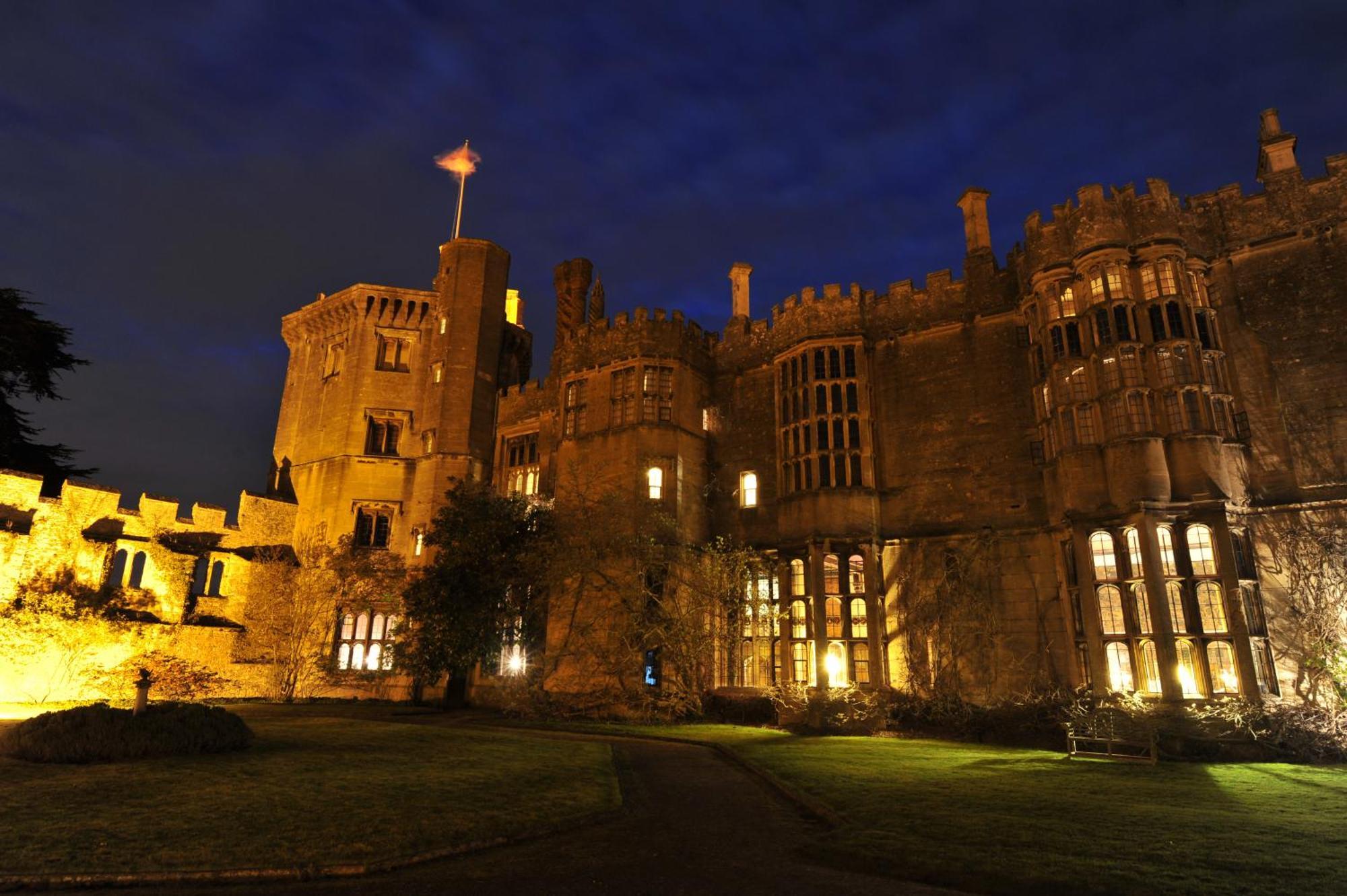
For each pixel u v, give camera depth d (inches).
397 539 1392.7
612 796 432.8
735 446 1137.4
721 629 998.4
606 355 1157.7
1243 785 466.3
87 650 1067.3
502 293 1546.5
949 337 994.7
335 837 322.7
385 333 1521.9
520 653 1208.2
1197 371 767.1
